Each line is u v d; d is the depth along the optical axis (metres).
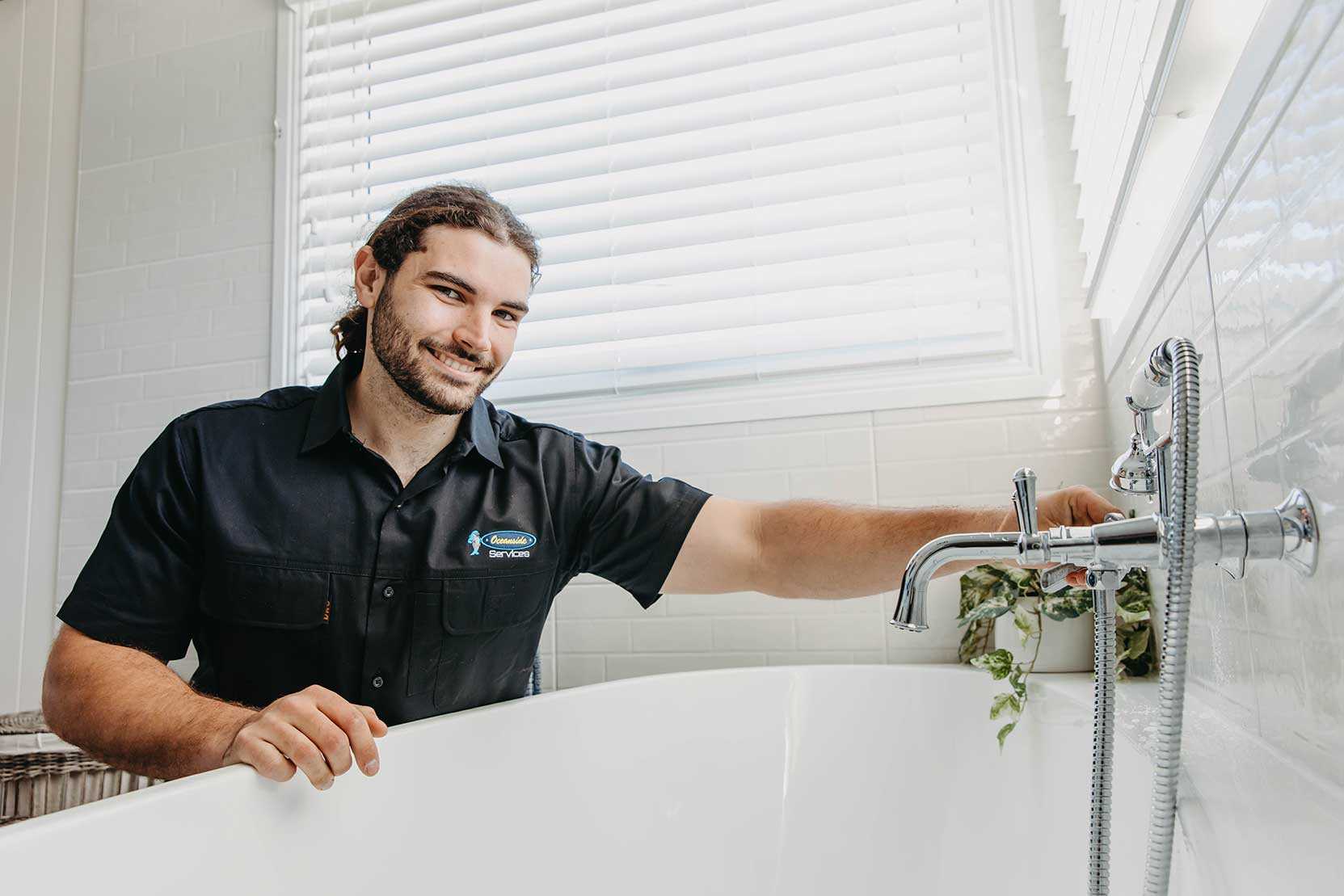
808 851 1.35
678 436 1.93
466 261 1.25
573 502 1.37
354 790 0.92
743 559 1.30
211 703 1.00
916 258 1.86
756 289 1.92
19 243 2.43
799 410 1.86
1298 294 0.58
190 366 2.26
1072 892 1.07
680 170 2.00
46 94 2.49
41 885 0.64
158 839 0.73
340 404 1.28
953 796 1.29
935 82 1.87
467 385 1.26
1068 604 1.45
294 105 2.29
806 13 1.95
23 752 1.93
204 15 2.41
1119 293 1.46
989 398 1.77
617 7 2.09
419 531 1.27
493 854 1.07
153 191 2.36
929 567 0.67
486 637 1.29
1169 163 1.05
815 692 1.43
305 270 2.22
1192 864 0.69
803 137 1.91
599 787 1.25
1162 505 0.62
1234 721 0.85
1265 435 0.69
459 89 2.16
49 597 2.26
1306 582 0.61
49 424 2.33
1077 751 1.09
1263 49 0.63
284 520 1.24
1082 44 1.40
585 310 2.01
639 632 1.89
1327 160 0.51
